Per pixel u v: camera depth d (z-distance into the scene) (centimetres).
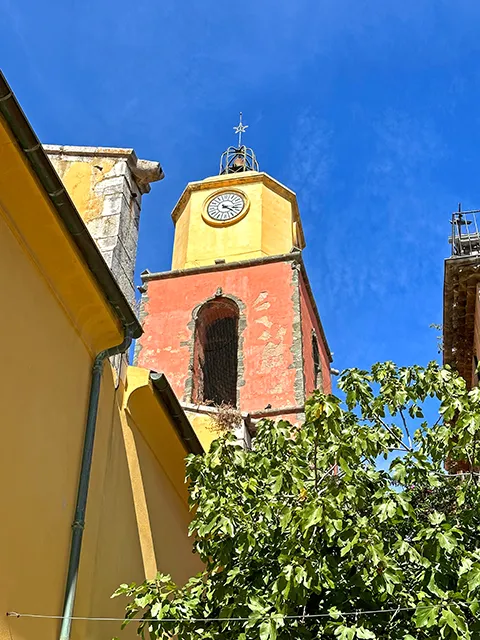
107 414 979
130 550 1002
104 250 1102
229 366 2762
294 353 2555
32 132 759
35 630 729
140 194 1241
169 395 1090
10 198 788
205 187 3197
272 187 3192
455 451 907
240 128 3600
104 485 942
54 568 783
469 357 1806
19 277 793
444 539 761
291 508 809
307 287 2905
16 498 728
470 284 1620
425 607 699
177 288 2852
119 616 938
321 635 763
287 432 951
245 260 2847
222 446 938
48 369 827
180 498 1249
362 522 783
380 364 1013
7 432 727
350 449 856
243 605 795
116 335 953
